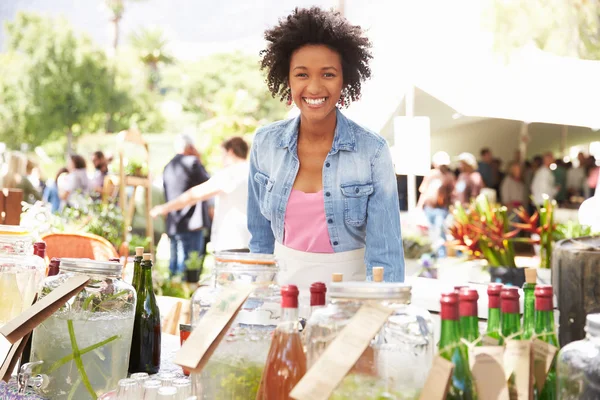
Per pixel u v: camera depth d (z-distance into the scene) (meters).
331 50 2.27
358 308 1.26
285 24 2.32
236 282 1.45
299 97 2.28
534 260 6.20
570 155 17.02
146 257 2.02
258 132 2.48
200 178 7.04
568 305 1.53
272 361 1.34
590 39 4.18
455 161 12.48
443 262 3.88
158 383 1.48
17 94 19.83
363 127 2.36
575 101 4.26
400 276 2.31
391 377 1.22
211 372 1.43
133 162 7.22
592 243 1.57
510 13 4.27
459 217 4.21
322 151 2.36
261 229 2.56
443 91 4.57
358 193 2.31
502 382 1.19
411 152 4.84
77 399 1.68
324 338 1.26
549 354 1.29
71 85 20.06
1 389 1.62
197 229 7.14
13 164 8.65
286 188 2.37
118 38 22.38
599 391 1.13
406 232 5.65
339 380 1.18
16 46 20.30
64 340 1.68
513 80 4.39
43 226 3.63
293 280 2.36
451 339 1.21
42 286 1.76
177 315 2.92
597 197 3.06
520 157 14.26
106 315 1.71
